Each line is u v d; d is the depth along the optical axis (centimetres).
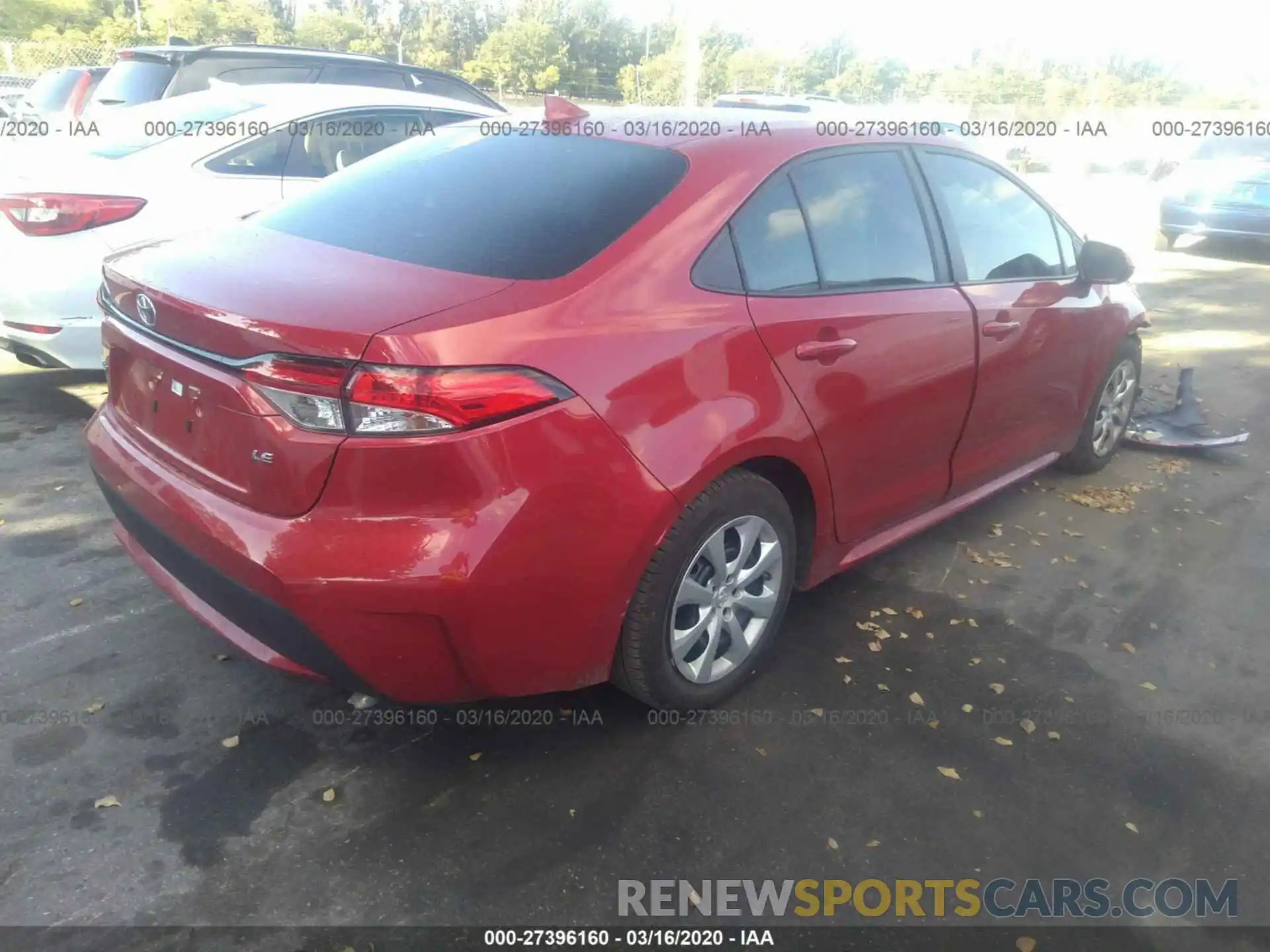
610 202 263
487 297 228
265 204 531
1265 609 368
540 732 278
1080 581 382
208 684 291
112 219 466
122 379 271
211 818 242
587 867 234
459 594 215
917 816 255
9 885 219
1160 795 268
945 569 386
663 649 265
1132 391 493
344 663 224
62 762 257
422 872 230
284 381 212
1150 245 1291
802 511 302
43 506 395
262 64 814
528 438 219
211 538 227
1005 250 375
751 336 264
